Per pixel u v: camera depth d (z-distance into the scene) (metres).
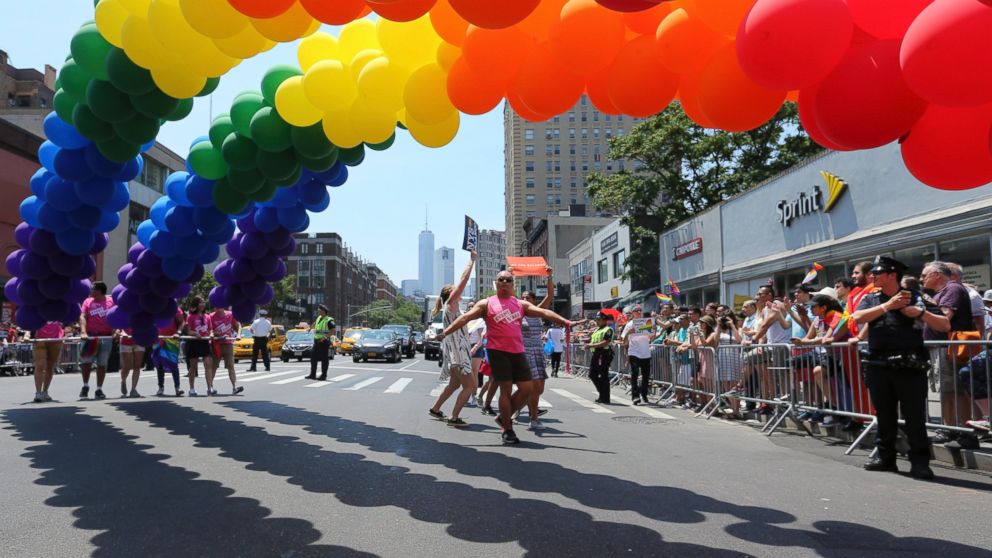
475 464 5.42
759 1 3.07
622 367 14.32
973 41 2.58
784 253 18.19
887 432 5.29
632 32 4.22
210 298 9.03
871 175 14.52
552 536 3.49
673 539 3.45
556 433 7.37
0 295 23.98
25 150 25.58
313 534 3.51
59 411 8.58
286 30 4.23
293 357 28.86
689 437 7.20
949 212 12.12
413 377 16.20
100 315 10.28
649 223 34.91
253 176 6.29
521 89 4.32
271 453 5.79
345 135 5.41
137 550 3.23
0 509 3.96
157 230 7.95
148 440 6.39
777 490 4.60
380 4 3.39
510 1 3.18
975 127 3.27
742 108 3.79
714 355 9.32
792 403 7.66
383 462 5.45
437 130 5.46
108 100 5.49
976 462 5.39
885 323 5.21
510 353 6.55
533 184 92.44
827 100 3.15
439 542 3.39
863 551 3.27
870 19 3.12
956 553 3.24
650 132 28.92
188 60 4.85
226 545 3.32
